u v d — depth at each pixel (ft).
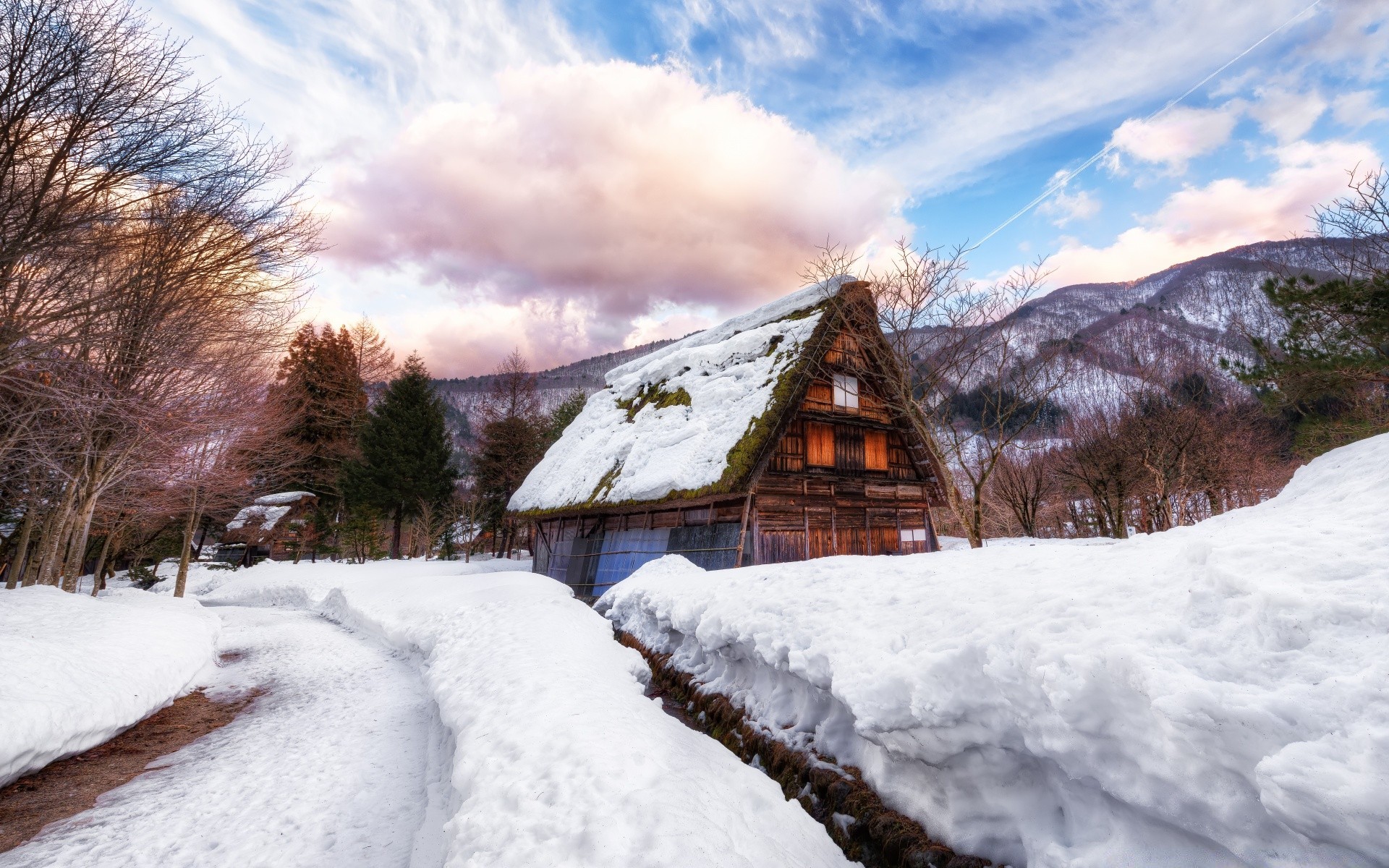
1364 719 5.34
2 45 20.16
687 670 20.93
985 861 9.11
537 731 12.92
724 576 23.53
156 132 24.27
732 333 56.70
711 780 11.49
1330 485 11.62
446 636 30.32
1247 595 7.39
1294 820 5.35
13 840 13.61
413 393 115.24
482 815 10.02
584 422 65.36
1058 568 12.23
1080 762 7.66
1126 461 67.10
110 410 30.12
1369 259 36.06
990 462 38.63
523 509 62.18
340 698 26.08
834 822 11.45
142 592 55.31
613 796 9.75
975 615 10.87
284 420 51.72
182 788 16.48
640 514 48.91
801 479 43.34
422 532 115.03
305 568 85.30
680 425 47.26
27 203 21.80
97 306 26.20
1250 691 6.17
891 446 50.85
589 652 21.01
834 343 46.21
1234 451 66.80
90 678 20.33
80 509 37.70
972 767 9.70
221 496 60.08
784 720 14.89
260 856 12.91
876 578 16.22
